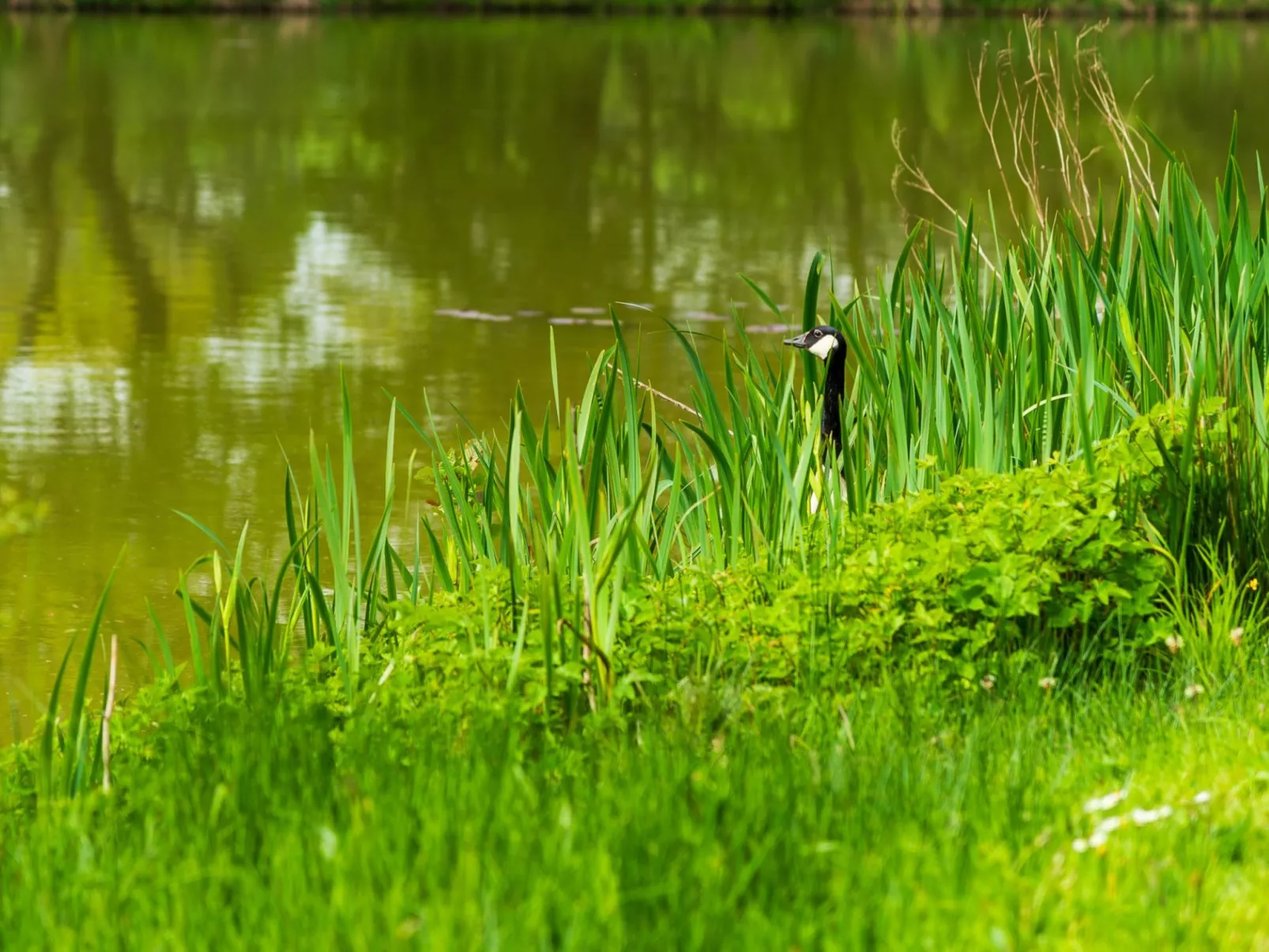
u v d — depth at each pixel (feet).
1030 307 39.73
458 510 40.24
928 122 163.84
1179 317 38.11
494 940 18.60
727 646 30.71
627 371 35.58
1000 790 23.76
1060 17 315.78
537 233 105.09
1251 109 160.97
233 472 54.44
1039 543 31.48
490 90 193.67
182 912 20.16
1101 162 124.77
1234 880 20.98
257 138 148.66
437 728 26.94
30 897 21.34
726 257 97.40
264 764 24.68
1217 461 34.04
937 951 19.01
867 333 41.22
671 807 22.48
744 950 19.06
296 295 84.48
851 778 24.02
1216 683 29.55
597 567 32.45
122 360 69.82
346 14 330.95
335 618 32.37
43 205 111.45
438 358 70.85
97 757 28.30
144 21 297.53
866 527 34.40
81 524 49.11
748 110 176.45
